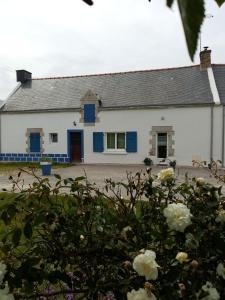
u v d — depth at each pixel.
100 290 2.06
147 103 21.28
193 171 16.86
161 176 2.50
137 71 24.39
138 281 1.82
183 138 20.36
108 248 2.19
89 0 0.66
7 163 22.84
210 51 22.28
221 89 20.95
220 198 2.38
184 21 0.52
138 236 2.19
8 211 2.29
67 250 2.30
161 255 1.99
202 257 1.92
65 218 2.40
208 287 1.74
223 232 2.05
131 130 21.45
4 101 25.06
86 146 22.42
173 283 1.70
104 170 18.05
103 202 2.58
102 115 22.05
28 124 23.72
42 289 2.55
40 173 16.64
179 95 21.12
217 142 19.73
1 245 2.41
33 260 2.05
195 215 2.20
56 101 23.83
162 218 2.26
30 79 27.08
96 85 24.44
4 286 1.91
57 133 23.05
